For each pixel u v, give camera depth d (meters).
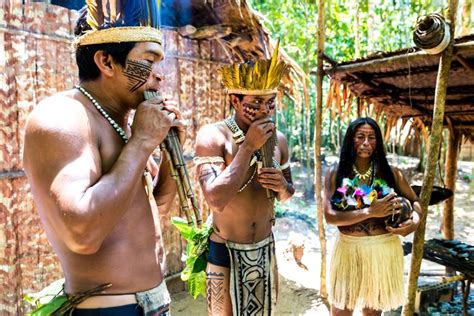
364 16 6.79
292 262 4.93
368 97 3.87
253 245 2.42
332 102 4.07
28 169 1.16
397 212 2.67
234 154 2.29
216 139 2.29
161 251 1.44
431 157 2.66
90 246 1.10
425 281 4.30
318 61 3.53
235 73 2.13
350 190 2.83
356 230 2.82
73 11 3.25
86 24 1.30
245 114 2.18
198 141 2.33
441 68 2.55
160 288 1.38
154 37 1.30
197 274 2.70
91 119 1.22
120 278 1.27
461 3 5.25
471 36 2.48
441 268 4.77
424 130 4.39
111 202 1.11
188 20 4.04
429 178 2.69
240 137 2.28
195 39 4.18
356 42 4.96
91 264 1.24
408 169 8.93
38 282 3.15
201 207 4.35
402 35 6.50
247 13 3.71
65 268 1.28
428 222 7.08
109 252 1.25
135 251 1.31
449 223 4.24
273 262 2.54
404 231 2.68
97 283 1.25
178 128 1.50
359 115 3.98
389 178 2.89
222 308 2.48
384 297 2.78
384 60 3.00
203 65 4.29
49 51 3.13
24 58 2.99
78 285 1.27
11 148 2.98
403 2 6.30
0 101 2.89
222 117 4.51
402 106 4.02
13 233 3.01
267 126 2.06
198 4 3.82
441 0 5.29
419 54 2.78
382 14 6.54
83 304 1.26
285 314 3.75
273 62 2.07
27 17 3.00
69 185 1.08
